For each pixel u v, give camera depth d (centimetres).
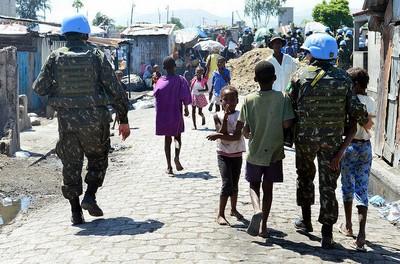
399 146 992
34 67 2053
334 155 530
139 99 2659
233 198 638
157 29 3825
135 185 844
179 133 914
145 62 3769
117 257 510
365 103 573
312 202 582
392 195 863
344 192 586
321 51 524
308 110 527
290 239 573
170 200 733
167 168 950
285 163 1009
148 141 1299
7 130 1117
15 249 563
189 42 4247
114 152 1174
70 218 666
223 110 613
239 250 530
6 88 1121
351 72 577
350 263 510
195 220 630
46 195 835
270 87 554
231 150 616
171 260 500
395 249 570
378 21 1148
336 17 3766
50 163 1072
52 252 538
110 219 645
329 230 545
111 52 3222
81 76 595
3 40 2033
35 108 2053
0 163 1012
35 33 2017
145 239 560
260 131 550
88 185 626
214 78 1422
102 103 604
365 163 577
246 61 2947
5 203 793
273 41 980
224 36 4750
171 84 895
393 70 1045
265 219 569
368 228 650
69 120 596
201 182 846
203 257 507
